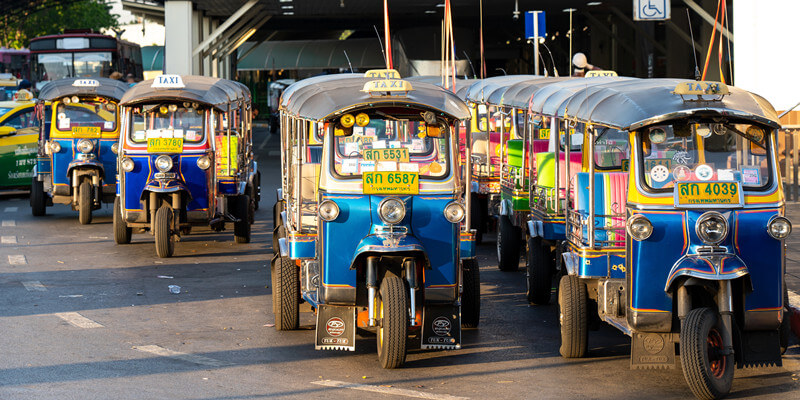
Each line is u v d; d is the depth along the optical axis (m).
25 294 11.45
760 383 7.78
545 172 11.01
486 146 15.72
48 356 8.59
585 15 39.19
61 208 20.58
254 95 58.56
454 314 8.54
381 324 8.22
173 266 13.47
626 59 41.12
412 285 8.18
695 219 7.50
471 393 7.51
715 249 7.48
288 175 9.84
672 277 7.45
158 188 14.01
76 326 9.80
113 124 17.83
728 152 7.73
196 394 7.44
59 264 13.59
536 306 10.91
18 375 7.93
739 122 7.73
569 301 8.53
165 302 11.07
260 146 38.66
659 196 7.57
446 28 14.64
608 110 8.12
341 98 8.63
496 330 9.74
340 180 8.38
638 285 7.57
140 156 14.31
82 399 7.27
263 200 21.83
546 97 10.61
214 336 9.43
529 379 7.93
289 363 8.43
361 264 8.41
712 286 7.43
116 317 10.26
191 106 14.45
